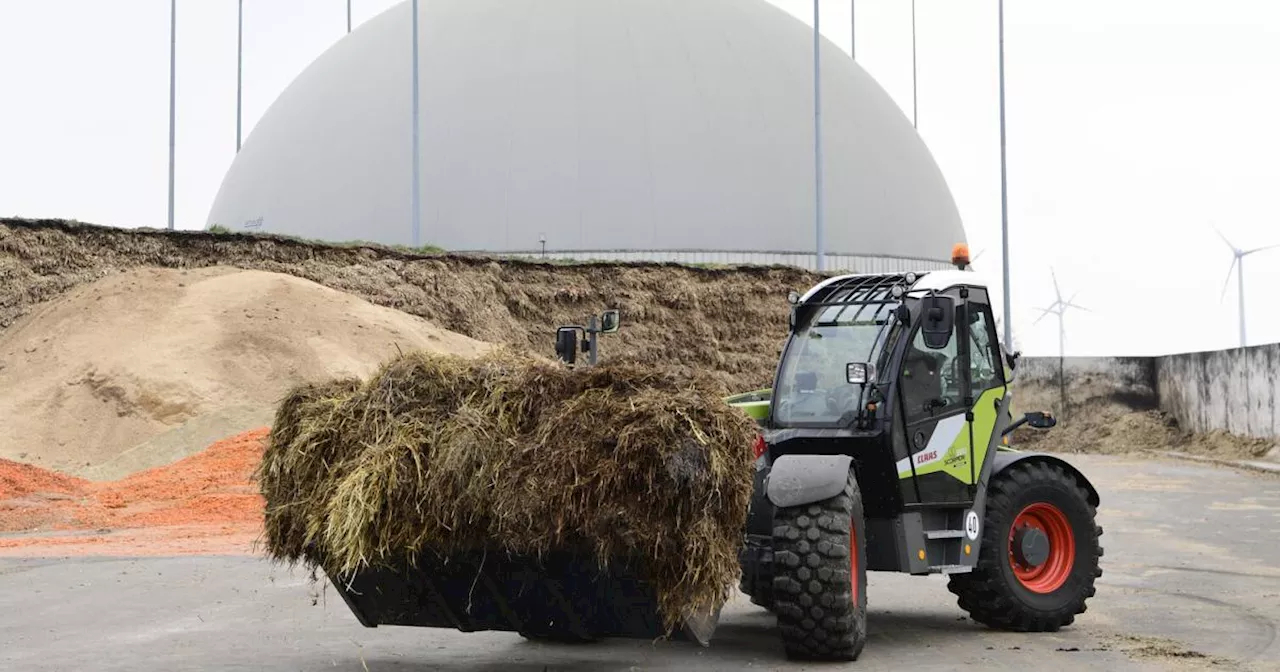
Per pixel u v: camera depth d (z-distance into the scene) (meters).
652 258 57.00
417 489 8.33
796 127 63.00
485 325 42.09
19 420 29.17
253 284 34.44
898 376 10.38
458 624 9.05
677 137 59.91
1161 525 19.48
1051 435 44.97
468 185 57.94
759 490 10.12
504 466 8.26
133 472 26.77
